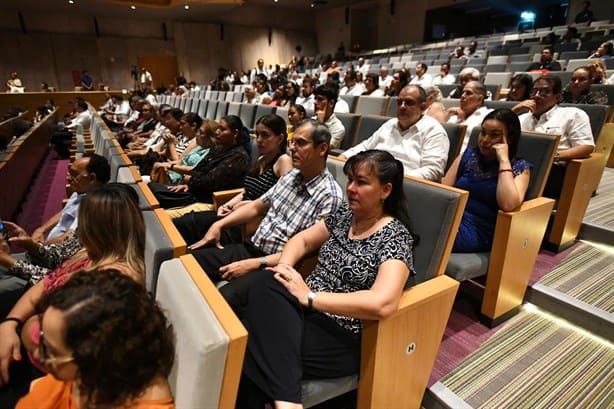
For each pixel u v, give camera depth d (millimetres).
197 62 13719
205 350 639
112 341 584
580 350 1503
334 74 6953
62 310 583
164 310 757
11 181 3350
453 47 9711
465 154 1851
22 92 10305
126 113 7910
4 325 1114
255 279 1084
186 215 2021
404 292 1080
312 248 1339
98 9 11219
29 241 1498
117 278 652
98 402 625
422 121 2100
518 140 1669
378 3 13570
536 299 1772
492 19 13398
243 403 944
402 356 1080
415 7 12516
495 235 1537
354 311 950
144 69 12055
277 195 1696
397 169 1114
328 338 1043
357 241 1157
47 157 6480
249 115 4398
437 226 1207
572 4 9555
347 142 3043
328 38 15094
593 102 2922
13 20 11094
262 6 14172
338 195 1580
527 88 2766
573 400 1274
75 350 580
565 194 2031
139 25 12734
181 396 685
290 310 995
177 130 3729
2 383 1083
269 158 2049
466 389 1317
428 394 1318
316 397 1014
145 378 635
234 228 1919
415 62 8094
